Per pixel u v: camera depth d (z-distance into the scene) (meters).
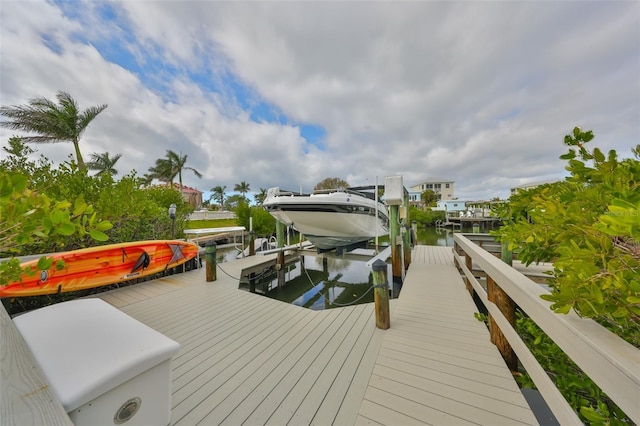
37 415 0.54
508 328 1.75
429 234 22.42
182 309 3.22
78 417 0.74
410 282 4.21
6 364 0.71
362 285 7.25
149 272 4.32
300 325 2.74
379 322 2.59
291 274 8.30
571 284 0.84
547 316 1.09
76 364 0.87
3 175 0.80
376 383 1.76
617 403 0.66
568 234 0.99
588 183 1.18
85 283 3.47
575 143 1.23
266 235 11.95
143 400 0.94
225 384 1.78
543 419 1.75
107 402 0.82
